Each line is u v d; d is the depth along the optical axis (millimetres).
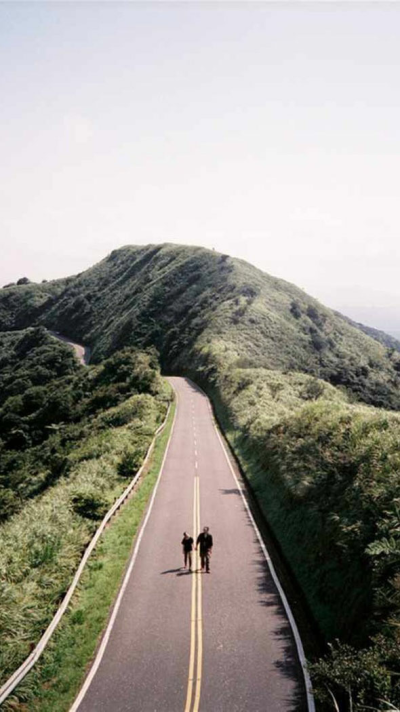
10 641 11906
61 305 161250
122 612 14422
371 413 22672
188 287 120062
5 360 112125
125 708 10680
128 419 41688
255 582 16250
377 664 9516
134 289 135750
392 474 14805
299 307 102625
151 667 12023
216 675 11742
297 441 24734
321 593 14258
